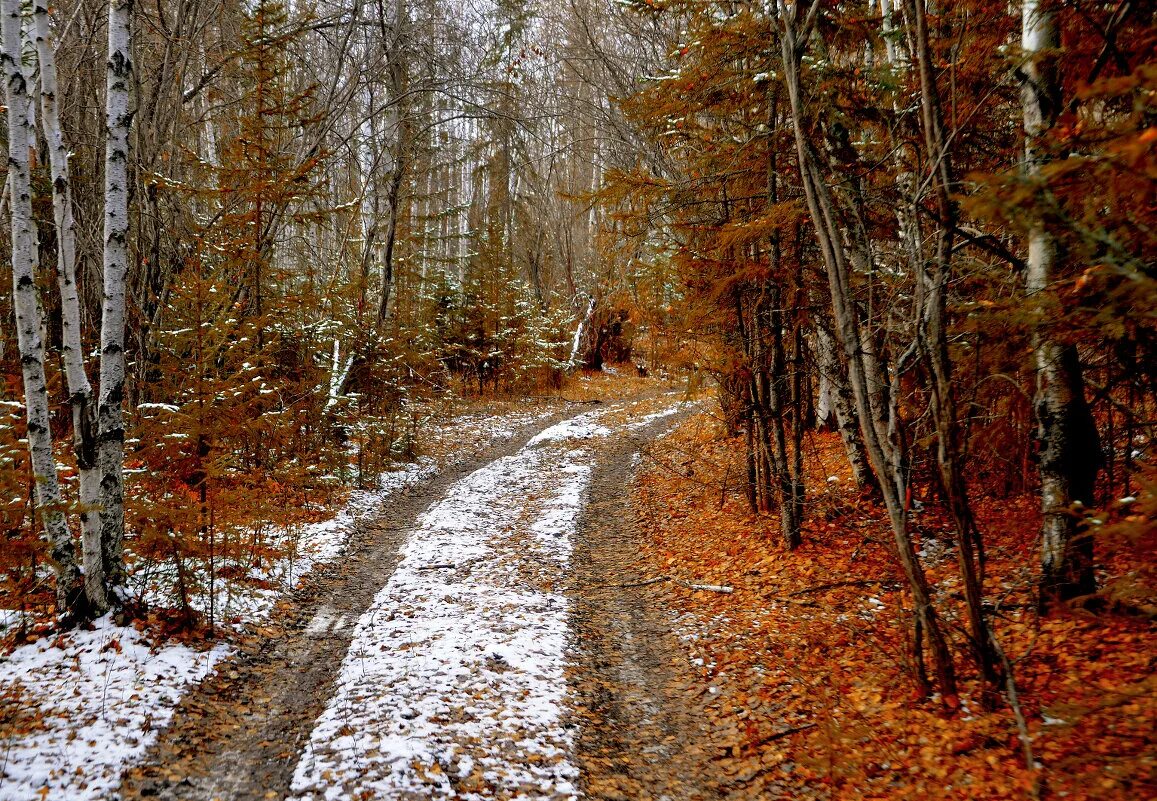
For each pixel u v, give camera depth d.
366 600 9.87
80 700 6.19
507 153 32.78
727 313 10.94
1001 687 5.71
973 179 3.67
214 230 13.87
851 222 8.77
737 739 6.20
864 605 8.43
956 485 5.61
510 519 14.13
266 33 13.81
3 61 6.83
